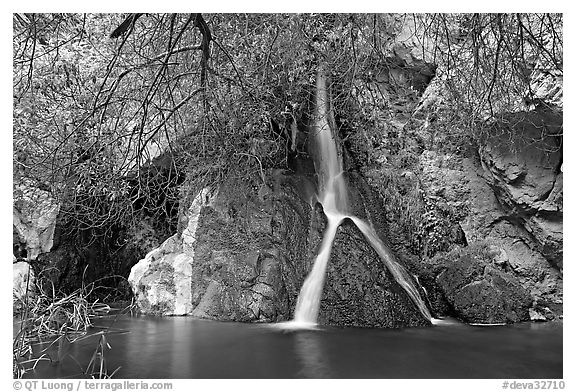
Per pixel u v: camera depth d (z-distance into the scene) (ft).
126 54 17.04
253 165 21.76
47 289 27.40
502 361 16.02
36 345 17.89
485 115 22.70
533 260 25.38
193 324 21.86
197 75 15.92
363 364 15.42
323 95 21.71
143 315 24.50
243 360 15.93
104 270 29.86
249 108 17.99
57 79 20.84
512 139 23.61
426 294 24.35
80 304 21.81
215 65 16.53
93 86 20.54
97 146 16.70
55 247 27.84
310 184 26.07
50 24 16.51
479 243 26.08
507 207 26.04
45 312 20.72
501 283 24.13
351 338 18.69
